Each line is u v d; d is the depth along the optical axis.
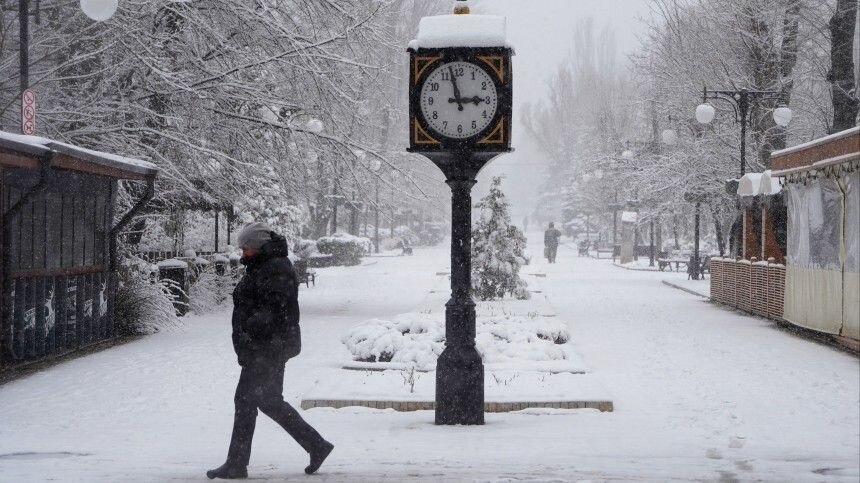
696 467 11.70
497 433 15.20
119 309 30.47
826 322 28.59
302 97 38.88
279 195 42.97
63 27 35.06
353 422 16.55
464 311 16.45
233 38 38.38
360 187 40.66
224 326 34.06
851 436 14.56
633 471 11.34
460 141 16.31
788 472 11.30
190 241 47.06
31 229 23.30
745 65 55.59
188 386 20.62
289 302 11.41
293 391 20.12
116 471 11.59
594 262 105.06
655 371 22.91
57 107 35.34
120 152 35.66
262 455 13.41
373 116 43.88
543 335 26.72
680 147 62.56
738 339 30.12
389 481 10.67
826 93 55.91
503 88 16.28
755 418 16.36
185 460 12.71
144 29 35.22
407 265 94.12
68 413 17.42
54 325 24.80
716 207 59.72
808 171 30.08
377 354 23.67
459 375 16.28
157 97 36.84
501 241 44.16
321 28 38.97
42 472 11.44
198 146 37.22
